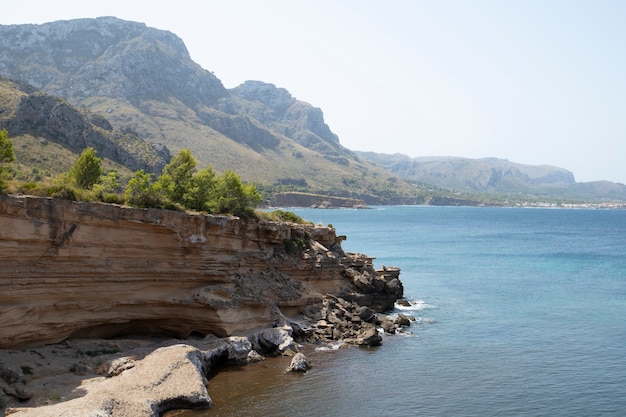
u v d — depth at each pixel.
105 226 38.88
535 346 46.97
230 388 35.56
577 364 42.06
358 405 33.50
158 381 32.50
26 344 35.22
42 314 35.91
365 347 46.16
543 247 137.88
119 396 29.86
